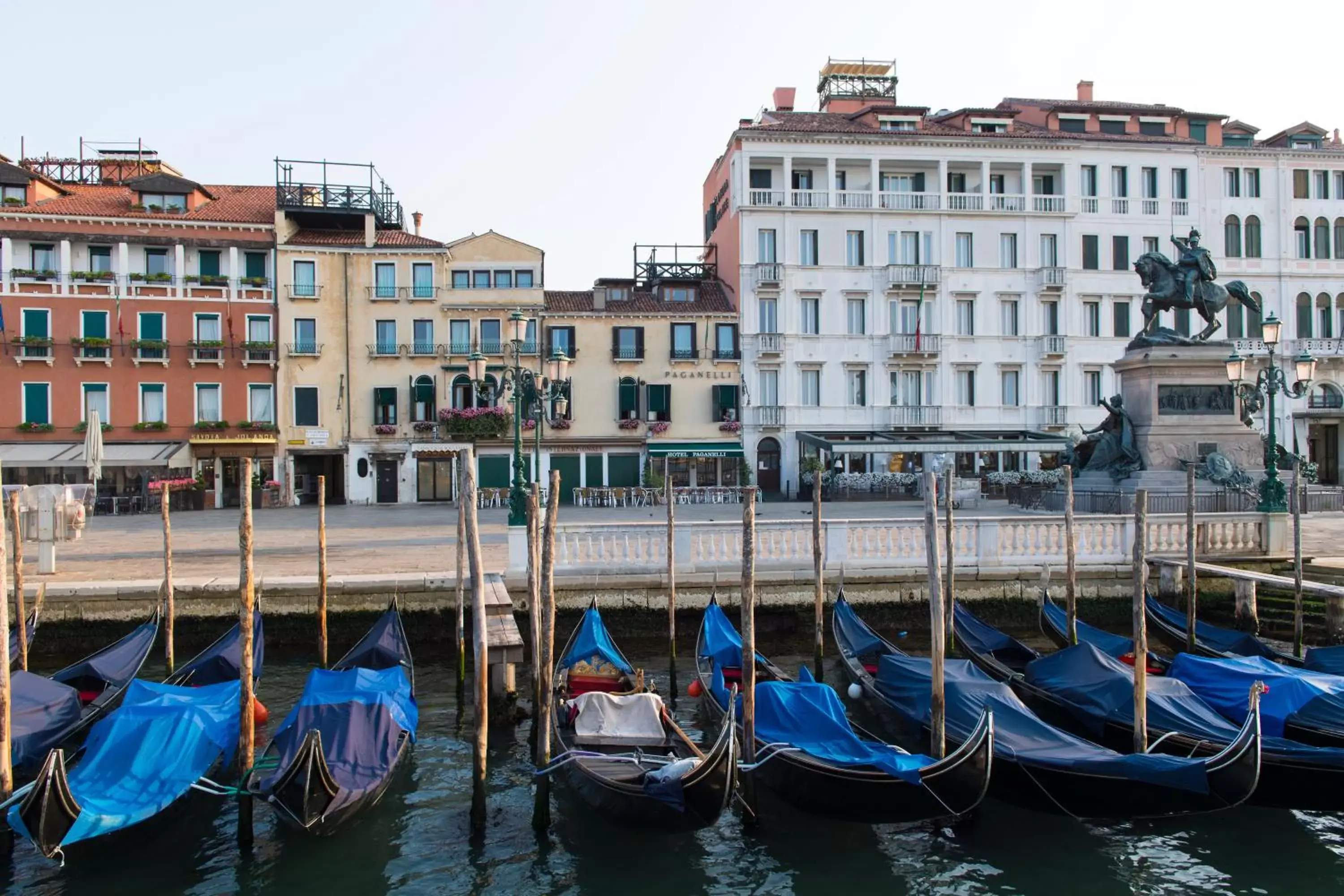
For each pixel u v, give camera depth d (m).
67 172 43.12
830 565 16.53
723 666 12.83
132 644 13.22
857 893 8.07
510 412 39.34
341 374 39.16
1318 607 15.76
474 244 40.12
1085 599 16.92
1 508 8.48
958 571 16.56
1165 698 10.25
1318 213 43.06
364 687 10.48
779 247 40.78
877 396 41.22
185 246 38.19
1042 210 41.78
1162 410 21.22
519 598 15.98
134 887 8.16
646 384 40.69
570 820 9.46
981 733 8.38
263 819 9.47
